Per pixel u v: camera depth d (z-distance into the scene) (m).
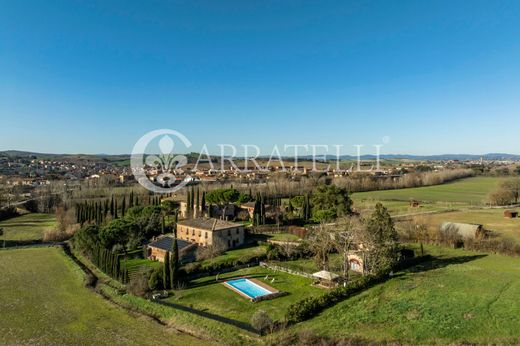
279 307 43.41
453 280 47.31
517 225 80.38
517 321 34.00
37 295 50.09
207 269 59.09
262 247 76.88
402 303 39.94
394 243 53.47
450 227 71.94
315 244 57.12
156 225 90.44
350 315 37.69
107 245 71.12
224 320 39.69
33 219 116.50
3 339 36.66
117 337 37.06
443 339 31.42
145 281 50.97
